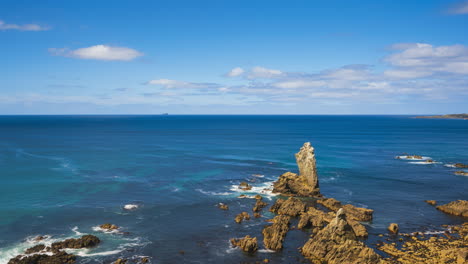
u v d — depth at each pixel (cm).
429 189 8644
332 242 4816
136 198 7306
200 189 8188
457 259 4400
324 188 8600
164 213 6425
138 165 11019
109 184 8406
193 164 11431
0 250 4703
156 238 5284
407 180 9588
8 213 6131
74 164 10925
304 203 6681
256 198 7488
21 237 5144
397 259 4581
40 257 4409
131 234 5400
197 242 5175
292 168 10962
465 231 5666
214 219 6169
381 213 6681
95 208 6569
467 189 8694
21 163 10925
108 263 4450
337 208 6762
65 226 5625
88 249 4812
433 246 5016
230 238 5344
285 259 4669
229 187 8438
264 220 6156
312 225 5853
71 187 8000
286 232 5512
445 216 6500
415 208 7025
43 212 6250
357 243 4684
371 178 9775
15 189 7688
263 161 12244
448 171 10919
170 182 8800
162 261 4556
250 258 4681
